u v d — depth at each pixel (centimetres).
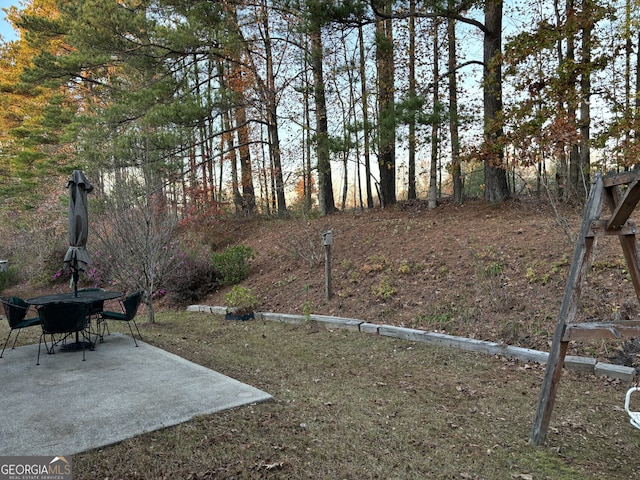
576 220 770
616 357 471
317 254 1016
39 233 1705
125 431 317
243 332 738
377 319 703
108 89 1780
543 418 322
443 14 964
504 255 725
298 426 337
